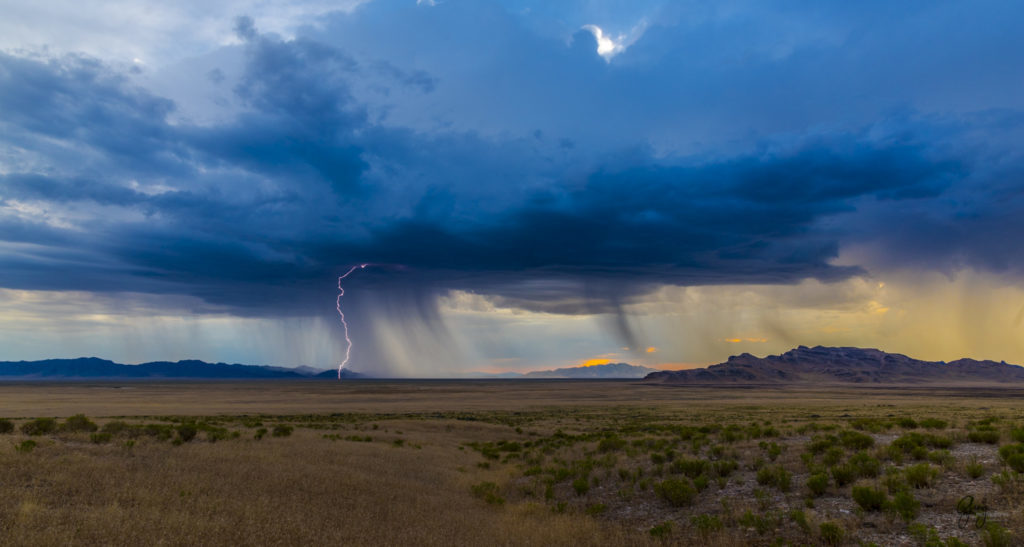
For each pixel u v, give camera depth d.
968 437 20.94
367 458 24.92
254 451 22.94
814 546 11.44
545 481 21.80
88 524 10.49
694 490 16.41
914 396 153.12
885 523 11.92
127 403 95.62
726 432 27.83
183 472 17.12
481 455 34.16
